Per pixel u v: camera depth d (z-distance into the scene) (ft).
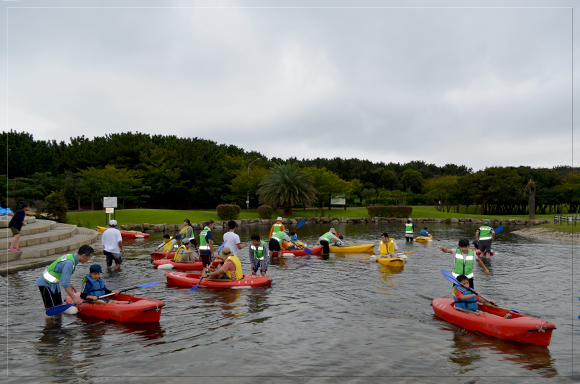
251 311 28.14
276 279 40.09
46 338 22.35
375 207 180.86
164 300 31.14
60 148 219.82
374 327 24.75
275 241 54.08
